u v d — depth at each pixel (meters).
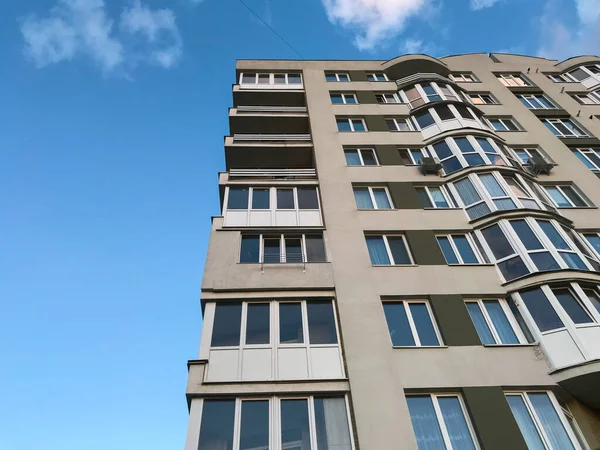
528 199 16.59
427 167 18.14
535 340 12.23
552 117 24.69
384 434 10.11
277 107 23.50
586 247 15.74
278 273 13.89
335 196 17.06
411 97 23.41
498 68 28.64
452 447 10.26
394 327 12.88
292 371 11.38
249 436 10.05
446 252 15.30
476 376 11.44
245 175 18.12
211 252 14.47
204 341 11.87
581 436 10.80
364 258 14.58
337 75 26.05
